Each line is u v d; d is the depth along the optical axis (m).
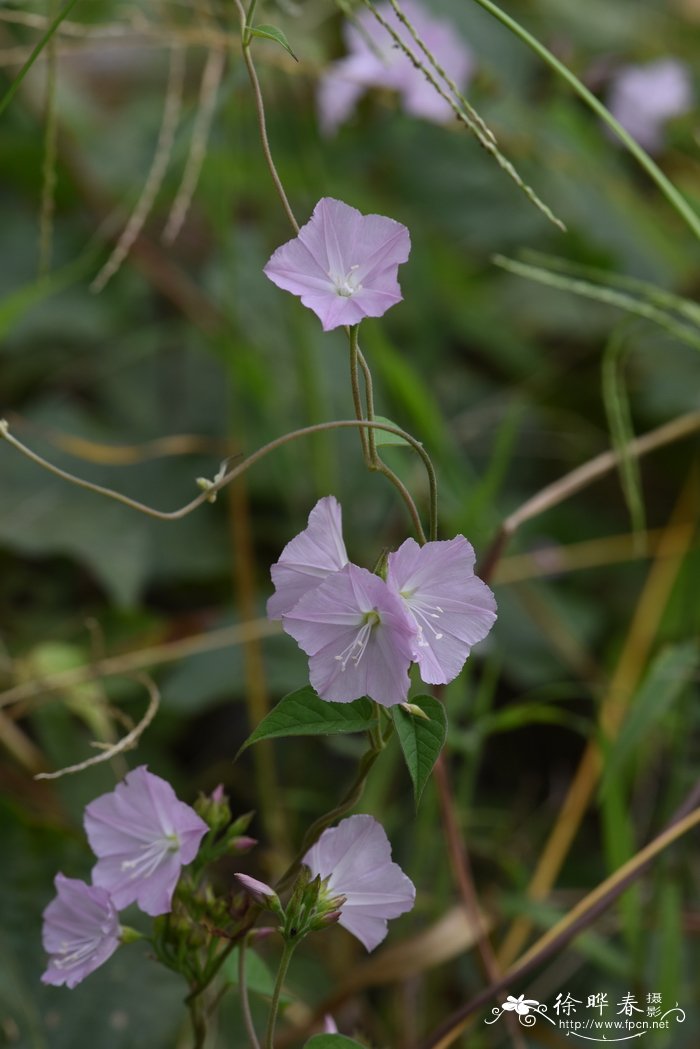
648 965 0.91
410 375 1.00
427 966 0.84
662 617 1.13
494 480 0.96
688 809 0.82
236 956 0.76
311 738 1.07
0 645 1.03
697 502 1.16
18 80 0.77
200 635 1.09
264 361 1.21
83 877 0.86
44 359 1.32
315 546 0.71
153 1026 0.84
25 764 0.92
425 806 0.89
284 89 1.21
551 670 1.14
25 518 1.16
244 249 1.32
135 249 1.25
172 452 1.25
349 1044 0.71
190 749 1.10
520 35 0.80
